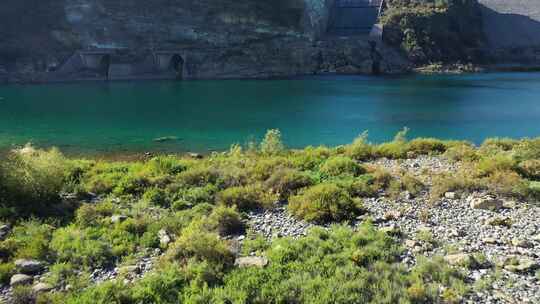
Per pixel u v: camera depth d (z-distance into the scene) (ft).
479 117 187.11
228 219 51.08
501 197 59.88
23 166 59.11
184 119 187.42
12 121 180.24
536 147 85.40
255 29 457.68
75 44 424.46
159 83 362.33
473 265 39.24
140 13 442.91
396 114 196.85
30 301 35.24
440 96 258.98
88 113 203.10
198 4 456.45
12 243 44.39
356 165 75.20
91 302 33.65
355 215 53.98
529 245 43.45
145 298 34.68
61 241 45.39
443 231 47.98
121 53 426.51
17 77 368.89
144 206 57.93
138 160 113.60
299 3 475.31
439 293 35.04
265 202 58.44
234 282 36.65
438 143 100.27
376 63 441.68
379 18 508.53
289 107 221.66
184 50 427.33
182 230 48.39
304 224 51.75
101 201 60.70
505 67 475.72
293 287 35.86
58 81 373.81
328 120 182.80
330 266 39.11
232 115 197.77
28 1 420.36
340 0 579.48
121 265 41.50
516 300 33.76
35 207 55.42
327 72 434.30
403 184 65.72
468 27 570.87
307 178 66.85
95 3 430.20
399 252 42.04
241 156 92.32
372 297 34.63
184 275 37.65
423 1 553.23
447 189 62.39
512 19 629.51
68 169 73.92
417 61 458.91
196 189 63.93
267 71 423.23
